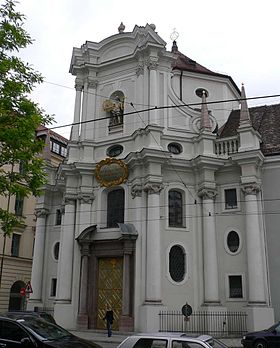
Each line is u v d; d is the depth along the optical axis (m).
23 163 13.95
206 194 25.78
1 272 37.38
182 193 26.69
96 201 27.81
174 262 25.27
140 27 29.19
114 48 30.69
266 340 17.05
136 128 27.92
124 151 27.88
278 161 25.91
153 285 23.81
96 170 27.91
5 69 13.30
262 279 23.62
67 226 27.67
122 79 29.67
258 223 24.61
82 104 30.44
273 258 24.61
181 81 31.23
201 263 25.20
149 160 25.59
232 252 25.08
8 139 12.98
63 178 30.22
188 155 27.16
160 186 25.62
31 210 41.47
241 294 24.38
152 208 25.14
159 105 27.91
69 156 29.08
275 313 23.83
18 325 11.00
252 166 25.31
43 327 11.37
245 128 25.97
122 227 25.23
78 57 31.06
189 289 24.78
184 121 28.03
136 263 24.83
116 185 27.23
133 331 23.80
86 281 26.03
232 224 25.50
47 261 31.06
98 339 21.70
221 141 26.91
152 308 23.34
